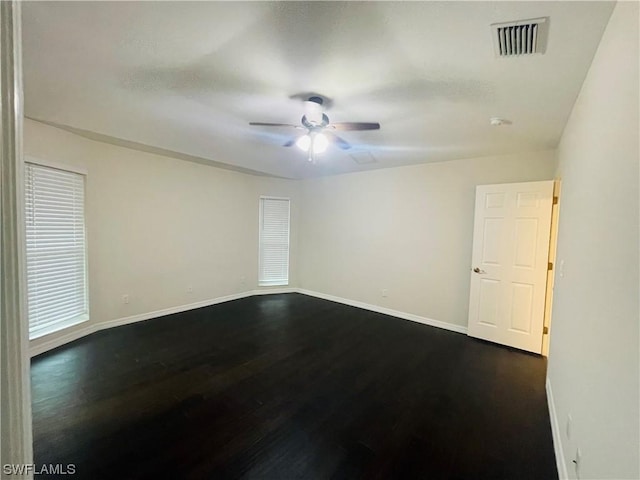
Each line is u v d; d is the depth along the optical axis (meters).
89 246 3.58
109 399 2.33
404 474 1.70
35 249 3.04
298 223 6.03
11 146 0.49
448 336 3.85
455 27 1.46
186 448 1.85
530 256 3.42
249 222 5.55
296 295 5.82
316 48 1.66
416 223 4.47
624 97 1.09
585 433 1.34
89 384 2.54
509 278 3.54
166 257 4.43
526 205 3.43
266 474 1.68
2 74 0.48
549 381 2.52
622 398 0.96
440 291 4.25
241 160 4.43
